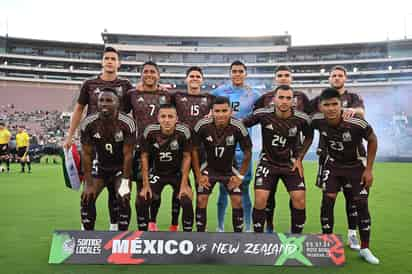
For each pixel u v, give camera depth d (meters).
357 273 3.25
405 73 43.97
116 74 4.88
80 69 48.50
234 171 4.33
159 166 4.29
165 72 49.22
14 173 13.51
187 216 4.07
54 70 46.66
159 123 4.21
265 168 4.06
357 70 46.50
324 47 47.91
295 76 47.56
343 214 6.12
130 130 4.02
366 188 3.85
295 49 48.88
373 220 5.48
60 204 6.78
